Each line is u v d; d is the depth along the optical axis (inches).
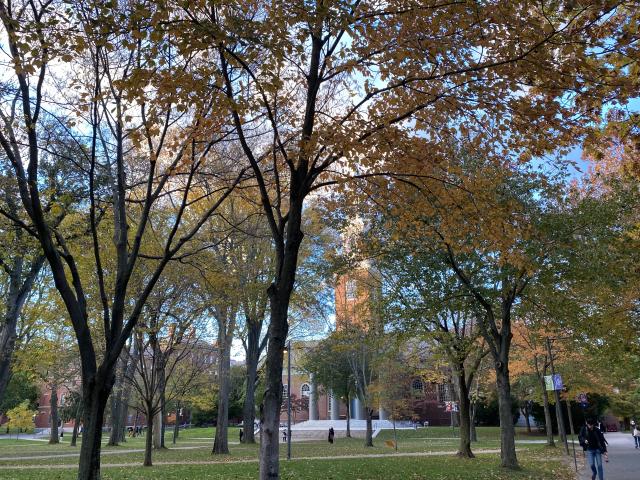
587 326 645.9
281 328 311.4
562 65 289.9
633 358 733.3
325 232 1039.6
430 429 2148.1
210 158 575.2
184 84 296.5
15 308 706.8
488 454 956.6
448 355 830.5
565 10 272.2
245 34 268.1
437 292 684.7
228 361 1082.1
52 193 481.7
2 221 512.7
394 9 307.6
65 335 1090.7
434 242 594.9
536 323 710.5
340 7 265.4
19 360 813.9
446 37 305.1
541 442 1462.8
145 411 843.4
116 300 356.2
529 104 307.9
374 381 1510.8
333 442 1550.2
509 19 282.0
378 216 662.5
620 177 615.8
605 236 573.0
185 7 261.3
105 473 664.4
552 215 586.2
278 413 294.7
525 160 339.9
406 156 358.9
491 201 370.3
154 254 682.2
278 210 374.6
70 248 614.5
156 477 611.5
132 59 378.6
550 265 601.6
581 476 621.6
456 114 348.8
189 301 754.8
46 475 644.7
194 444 1588.3
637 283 574.9
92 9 308.7
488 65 295.0
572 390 1219.9
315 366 1827.0
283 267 328.2
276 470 282.0
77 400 2097.7
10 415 1328.7
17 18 303.1
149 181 388.5
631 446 1322.6
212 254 722.8
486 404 2070.6
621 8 311.4
